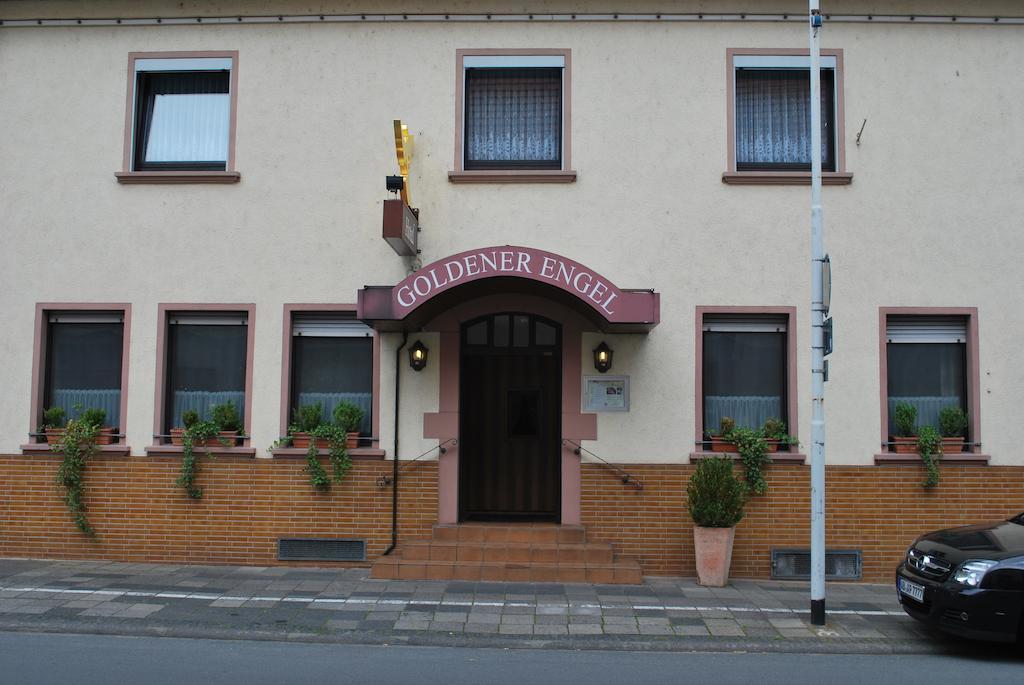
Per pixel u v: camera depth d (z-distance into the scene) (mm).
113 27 10703
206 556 10117
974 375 10031
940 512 9906
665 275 10164
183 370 10547
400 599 8516
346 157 10438
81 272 10469
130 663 6566
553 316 10234
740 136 10539
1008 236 10141
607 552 9555
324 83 10523
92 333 10633
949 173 10195
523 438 10383
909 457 9938
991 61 10289
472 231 10281
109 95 10641
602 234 10227
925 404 10211
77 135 10609
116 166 10555
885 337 10094
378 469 10141
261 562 10078
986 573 6961
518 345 10391
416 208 10305
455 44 10484
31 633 7477
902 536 9891
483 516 10297
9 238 10539
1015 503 9891
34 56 10711
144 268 10438
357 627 7570
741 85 10570
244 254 10398
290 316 10344
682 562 9953
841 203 10195
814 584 7914
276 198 10430
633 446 10055
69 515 10266
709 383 10297
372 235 10352
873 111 10273
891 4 10312
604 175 10281
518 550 9516
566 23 10430
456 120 10398
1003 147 10211
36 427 10367
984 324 10078
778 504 9945
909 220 10164
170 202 10492
